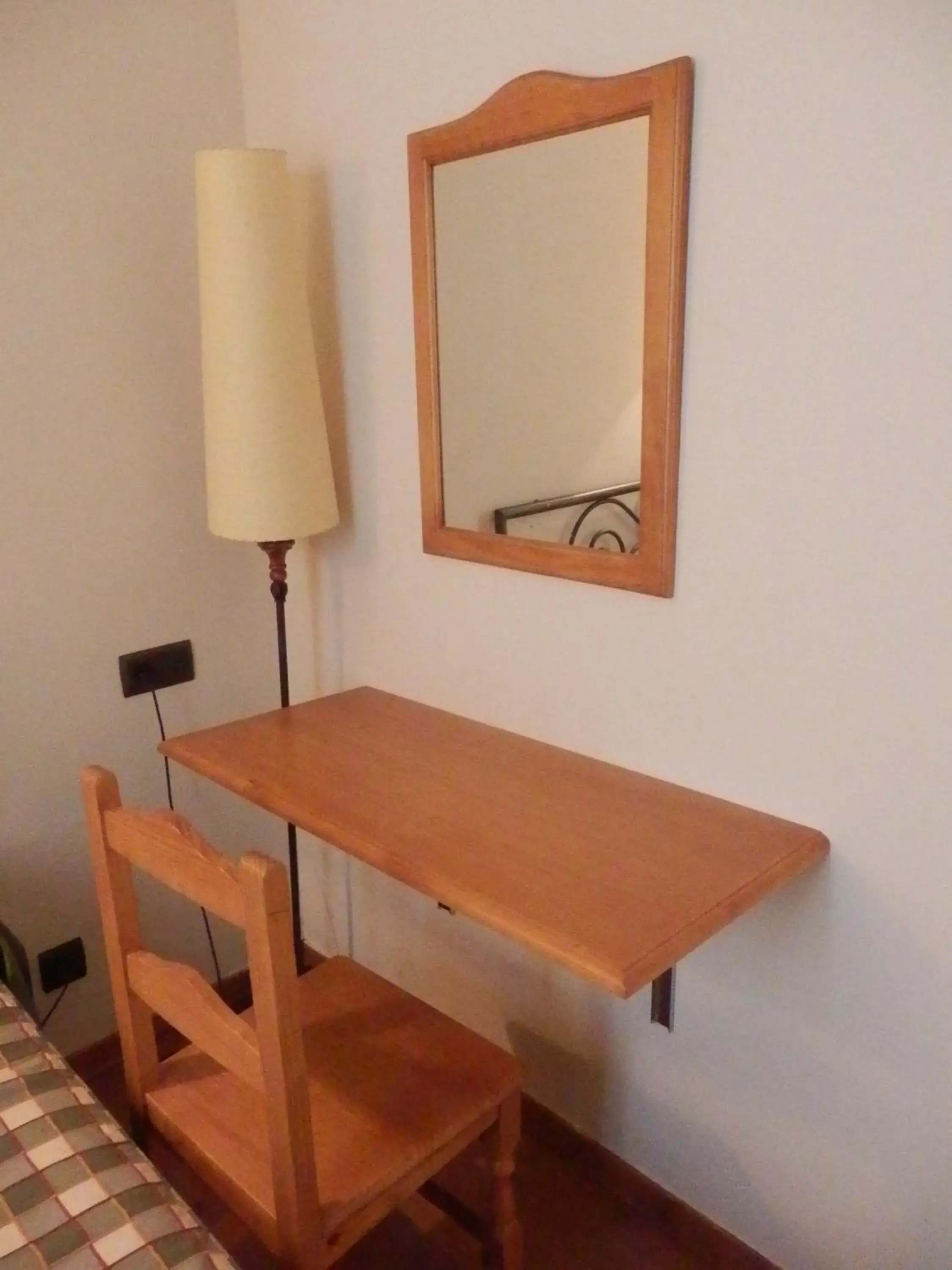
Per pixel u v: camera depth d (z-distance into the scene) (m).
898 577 1.13
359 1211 1.18
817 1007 1.33
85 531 1.79
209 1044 1.16
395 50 1.53
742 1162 1.49
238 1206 1.21
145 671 1.91
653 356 1.28
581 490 1.42
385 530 1.80
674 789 1.42
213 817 2.08
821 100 1.09
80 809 1.88
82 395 1.74
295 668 2.11
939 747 1.14
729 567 1.29
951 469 1.07
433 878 1.18
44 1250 0.98
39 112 1.61
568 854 1.23
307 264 1.80
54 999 1.91
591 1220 1.63
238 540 1.71
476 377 1.52
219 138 1.83
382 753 1.57
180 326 1.83
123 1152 1.12
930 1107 1.25
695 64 1.18
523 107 1.34
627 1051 1.62
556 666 1.56
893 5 1.01
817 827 1.28
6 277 1.62
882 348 1.09
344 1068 1.36
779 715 1.29
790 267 1.15
